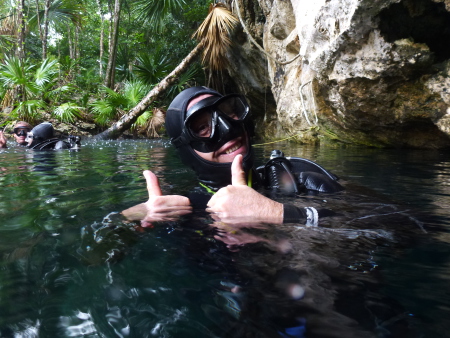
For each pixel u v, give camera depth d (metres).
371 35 3.17
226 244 0.96
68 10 12.20
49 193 1.85
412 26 3.04
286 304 0.66
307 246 0.94
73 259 0.89
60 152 4.80
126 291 0.72
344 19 3.19
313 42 3.87
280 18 5.49
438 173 2.56
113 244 0.98
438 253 0.90
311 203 1.43
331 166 3.04
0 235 1.12
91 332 0.59
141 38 15.04
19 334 0.59
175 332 0.59
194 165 1.61
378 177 2.41
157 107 11.07
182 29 13.93
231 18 6.96
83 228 1.15
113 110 9.88
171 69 11.32
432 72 3.27
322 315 0.62
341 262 0.84
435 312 0.63
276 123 8.37
